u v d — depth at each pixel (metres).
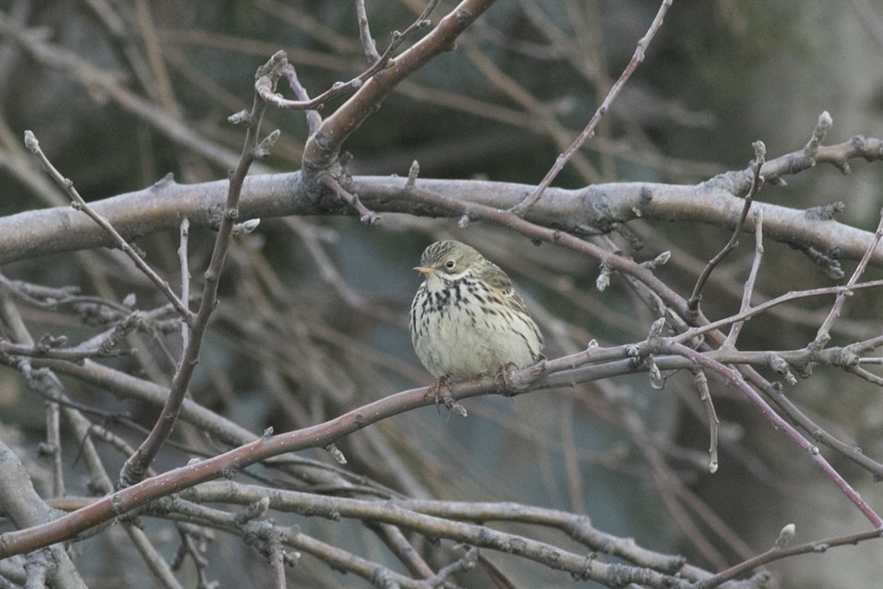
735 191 7.34
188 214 7.59
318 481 7.96
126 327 6.42
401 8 14.24
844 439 11.85
